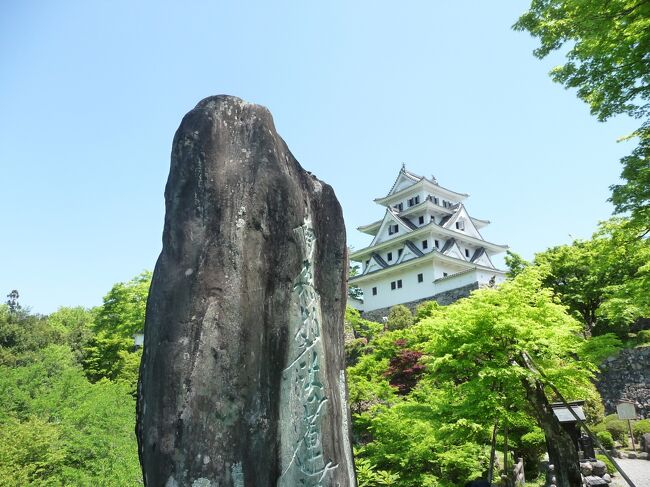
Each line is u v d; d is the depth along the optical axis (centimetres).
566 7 964
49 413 1631
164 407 382
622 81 1005
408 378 2027
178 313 405
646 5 886
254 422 425
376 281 4134
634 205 1097
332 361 538
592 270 1470
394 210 4544
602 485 1393
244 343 427
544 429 1120
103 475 1226
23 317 3675
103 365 2925
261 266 463
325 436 487
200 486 375
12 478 1135
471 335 1073
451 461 1188
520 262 3041
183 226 434
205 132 461
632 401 2331
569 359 1164
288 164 541
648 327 2630
